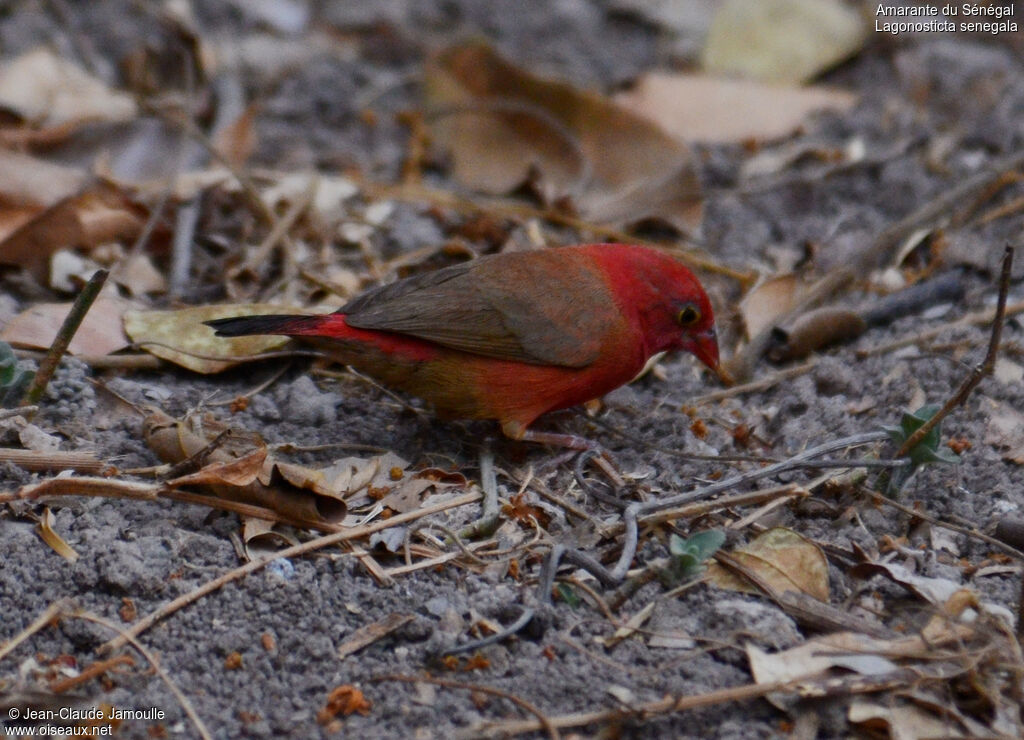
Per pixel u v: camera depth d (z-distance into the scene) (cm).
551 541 807
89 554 763
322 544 778
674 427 960
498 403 896
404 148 1430
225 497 802
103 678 686
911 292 1119
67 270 1092
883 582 771
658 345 946
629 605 746
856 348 1072
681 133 1443
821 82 1588
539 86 1320
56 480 762
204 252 1176
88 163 1260
